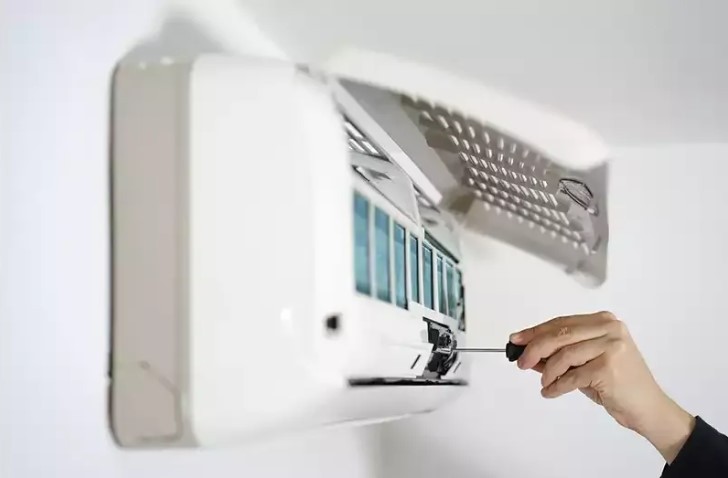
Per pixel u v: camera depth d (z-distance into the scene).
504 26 0.79
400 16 0.78
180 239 0.50
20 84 0.45
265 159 0.51
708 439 0.81
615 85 0.98
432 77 0.88
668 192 1.30
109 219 0.52
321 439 1.02
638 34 0.81
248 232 0.50
